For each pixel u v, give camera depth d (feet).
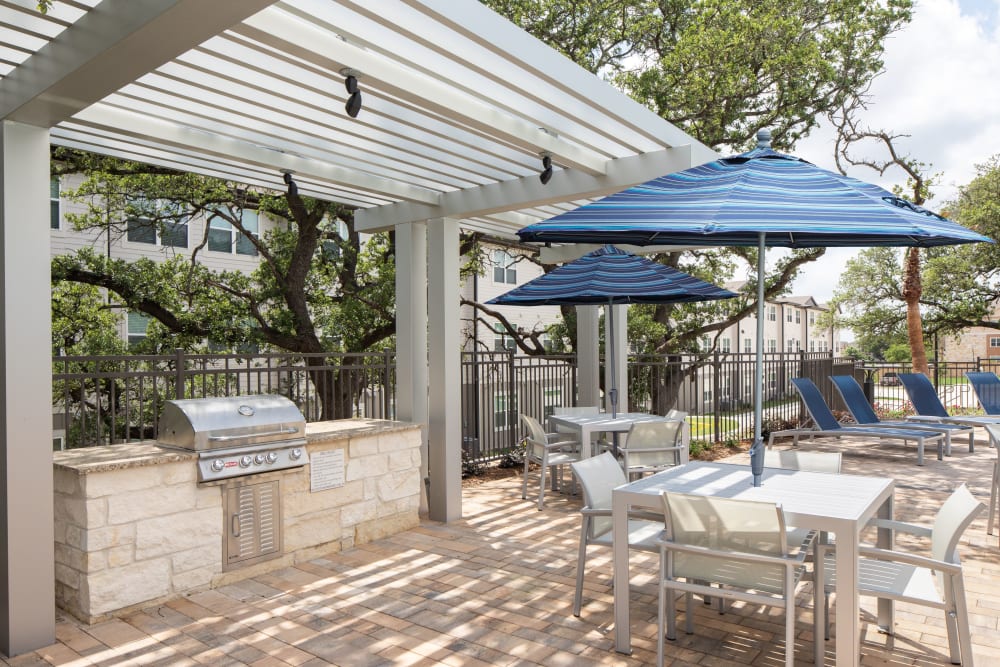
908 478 25.21
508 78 12.14
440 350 20.12
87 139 15.43
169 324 32.01
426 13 9.82
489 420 29.63
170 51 9.12
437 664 10.95
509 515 20.81
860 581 10.24
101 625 12.67
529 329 59.93
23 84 10.75
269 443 15.40
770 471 13.12
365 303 33.50
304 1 9.70
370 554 16.90
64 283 31.55
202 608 13.46
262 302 33.35
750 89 35.06
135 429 30.89
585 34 33.86
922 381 34.14
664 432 20.18
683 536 10.21
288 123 14.28
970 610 12.89
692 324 42.29
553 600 13.66
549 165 15.87
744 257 41.01
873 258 64.18
